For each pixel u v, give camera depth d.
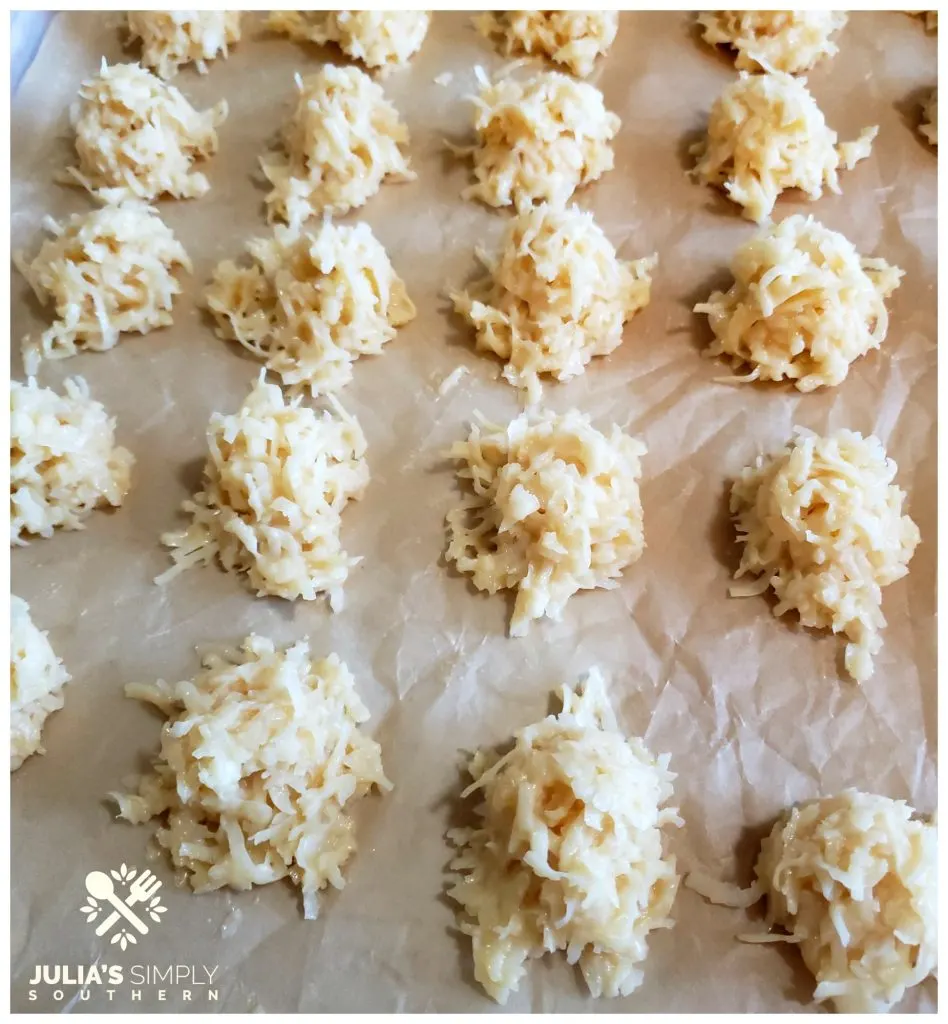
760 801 0.19
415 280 0.26
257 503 0.21
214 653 0.21
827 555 0.21
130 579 0.22
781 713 0.20
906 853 0.17
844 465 0.21
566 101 0.26
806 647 0.21
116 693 0.20
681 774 0.19
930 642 0.21
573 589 0.21
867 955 0.17
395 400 0.24
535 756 0.18
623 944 0.17
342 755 0.19
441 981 0.18
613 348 0.24
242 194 0.28
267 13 0.31
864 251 0.26
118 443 0.23
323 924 0.18
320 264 0.23
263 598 0.21
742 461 0.23
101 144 0.26
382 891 0.18
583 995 0.17
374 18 0.29
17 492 0.22
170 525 0.22
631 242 0.26
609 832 0.17
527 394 0.24
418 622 0.21
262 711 0.19
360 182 0.27
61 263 0.24
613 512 0.21
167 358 0.25
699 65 0.30
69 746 0.20
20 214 0.27
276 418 0.22
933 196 0.27
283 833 0.18
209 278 0.26
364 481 0.23
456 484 0.23
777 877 0.18
